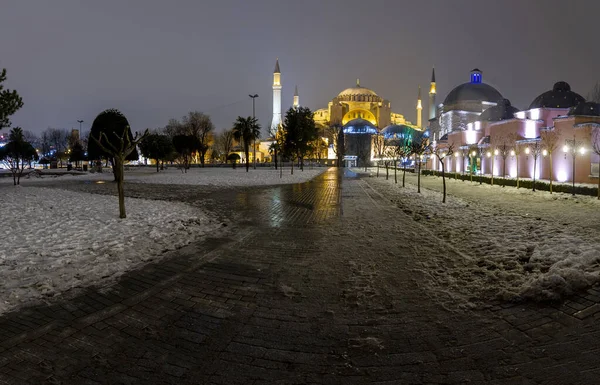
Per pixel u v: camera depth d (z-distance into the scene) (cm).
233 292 520
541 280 486
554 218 1111
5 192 1842
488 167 3831
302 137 4766
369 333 399
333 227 993
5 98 1450
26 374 327
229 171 4994
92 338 391
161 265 642
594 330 379
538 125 3359
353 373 329
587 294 458
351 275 585
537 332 386
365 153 9438
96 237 805
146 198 1716
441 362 341
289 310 460
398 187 2495
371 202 1590
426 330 402
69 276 566
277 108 12088
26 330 406
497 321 416
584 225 977
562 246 664
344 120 12425
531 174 3084
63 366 340
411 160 7631
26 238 789
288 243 806
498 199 1727
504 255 655
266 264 650
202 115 8088
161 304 478
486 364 335
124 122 2747
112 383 316
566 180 2703
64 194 1762
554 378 310
